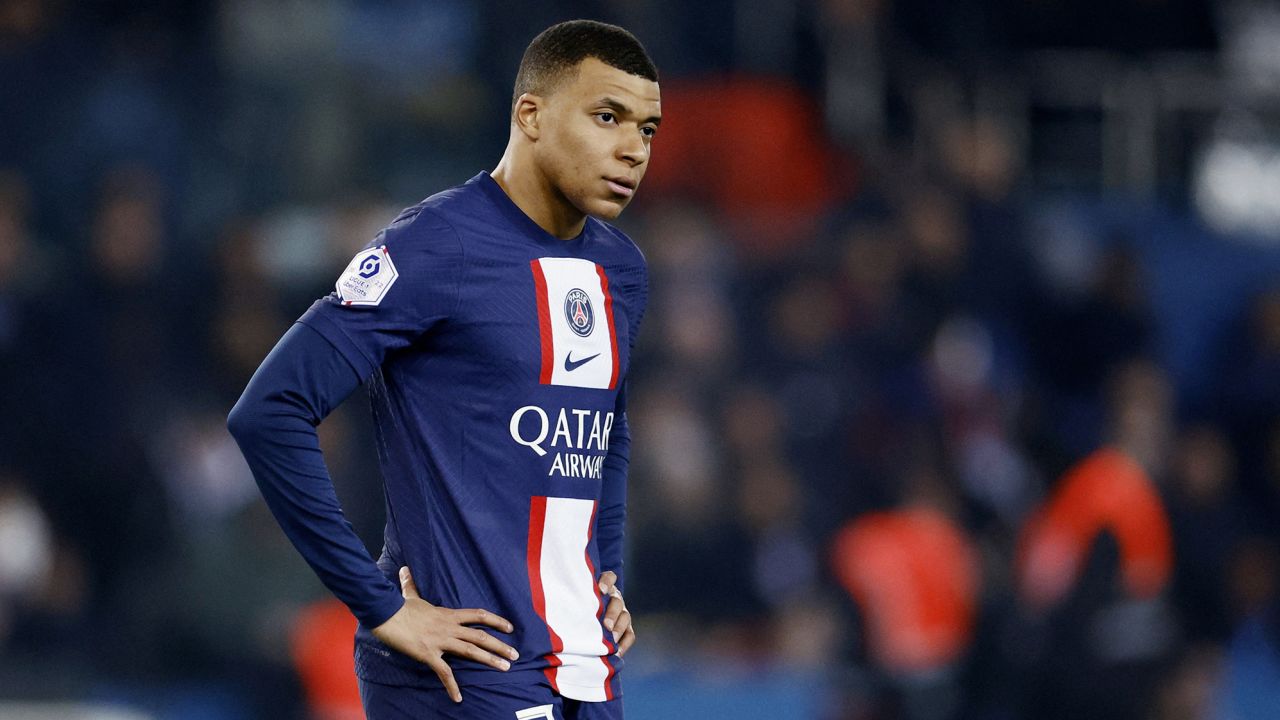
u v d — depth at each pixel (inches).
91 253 1149.7
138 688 1024.2
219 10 1279.5
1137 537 1079.0
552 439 415.8
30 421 1087.6
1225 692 1138.7
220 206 1198.9
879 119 1397.6
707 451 1143.0
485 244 410.3
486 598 412.5
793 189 1326.3
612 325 429.7
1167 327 1326.3
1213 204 1433.3
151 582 1059.3
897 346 1212.5
